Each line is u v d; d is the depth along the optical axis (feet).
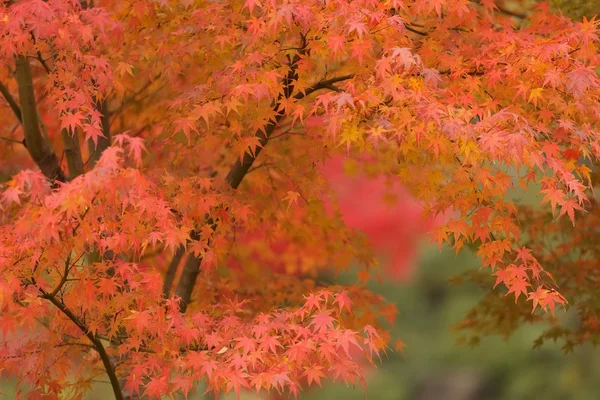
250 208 31.50
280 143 32.86
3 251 21.76
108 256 30.68
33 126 31.04
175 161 30.35
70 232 21.97
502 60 25.36
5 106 32.96
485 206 25.22
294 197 27.45
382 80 23.61
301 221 36.04
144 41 28.96
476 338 40.06
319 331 23.62
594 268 35.19
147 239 23.09
